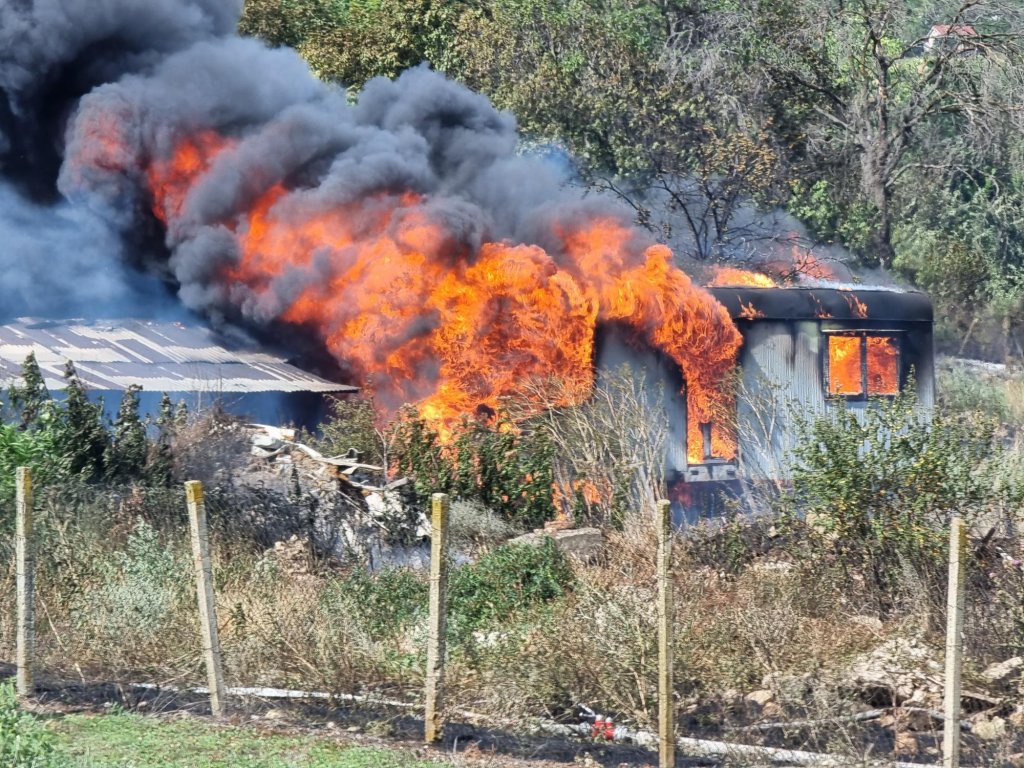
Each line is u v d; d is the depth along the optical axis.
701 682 16.28
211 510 23.86
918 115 60.69
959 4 61.88
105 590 18.20
